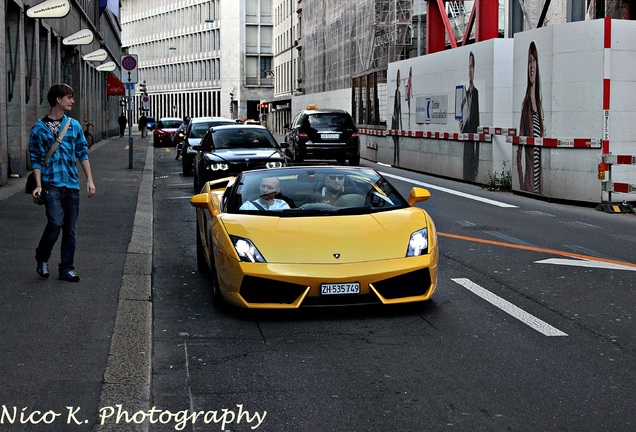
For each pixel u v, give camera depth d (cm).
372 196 864
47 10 2081
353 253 749
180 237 1309
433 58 2586
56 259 995
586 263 1029
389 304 789
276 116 9688
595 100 1705
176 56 12812
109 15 6819
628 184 1609
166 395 544
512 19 2395
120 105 8869
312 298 734
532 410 511
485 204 1752
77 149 876
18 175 2278
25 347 622
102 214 1479
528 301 820
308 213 828
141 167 2877
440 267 1008
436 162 2564
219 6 11756
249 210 839
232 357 634
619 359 620
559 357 627
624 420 493
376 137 3362
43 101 2978
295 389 556
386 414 505
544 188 1823
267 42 11744
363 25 4978
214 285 802
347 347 660
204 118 2894
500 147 2105
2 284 850
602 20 1684
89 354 607
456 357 629
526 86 1895
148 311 749
